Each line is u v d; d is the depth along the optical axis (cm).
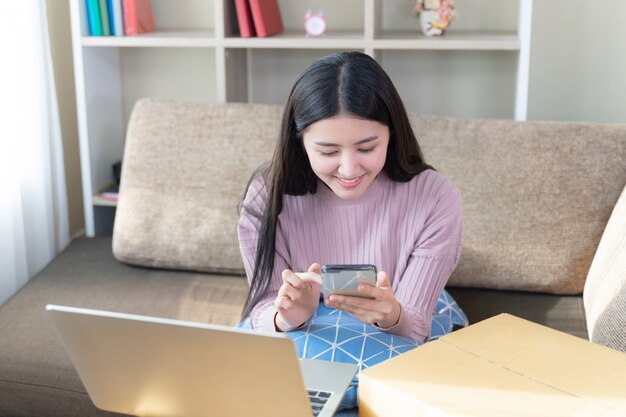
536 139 204
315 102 141
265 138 215
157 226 214
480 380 115
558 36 256
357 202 162
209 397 116
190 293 204
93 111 252
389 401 114
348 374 127
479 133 207
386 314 139
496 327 131
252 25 240
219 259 212
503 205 201
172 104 223
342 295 135
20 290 204
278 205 158
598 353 122
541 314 193
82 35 242
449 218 159
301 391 109
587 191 199
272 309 156
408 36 241
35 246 237
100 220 258
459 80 262
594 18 253
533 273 199
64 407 173
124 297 201
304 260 165
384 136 145
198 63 272
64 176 252
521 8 230
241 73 260
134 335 113
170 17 269
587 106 261
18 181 226
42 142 237
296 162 156
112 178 266
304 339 150
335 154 144
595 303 174
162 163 218
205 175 215
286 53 266
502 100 262
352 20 261
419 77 263
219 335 107
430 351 123
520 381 115
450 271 161
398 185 161
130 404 124
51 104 243
